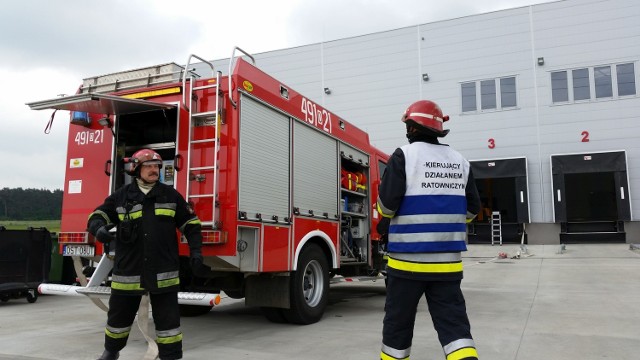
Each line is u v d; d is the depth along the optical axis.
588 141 20.20
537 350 4.70
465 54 22.16
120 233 3.68
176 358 3.76
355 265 7.92
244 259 5.03
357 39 23.89
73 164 5.67
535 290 9.30
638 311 6.86
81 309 7.88
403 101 22.97
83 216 5.49
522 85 21.23
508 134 21.25
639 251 16.81
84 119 5.62
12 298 9.16
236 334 5.54
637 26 19.97
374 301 8.56
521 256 16.89
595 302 7.69
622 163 19.58
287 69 25.03
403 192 2.98
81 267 5.38
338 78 24.09
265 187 5.38
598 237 19.95
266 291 5.88
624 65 20.05
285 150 5.85
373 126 23.34
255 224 5.14
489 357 4.44
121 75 5.60
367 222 8.21
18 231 8.60
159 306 3.75
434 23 22.70
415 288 2.95
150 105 5.05
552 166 20.33
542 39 21.12
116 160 5.46
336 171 7.14
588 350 4.70
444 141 22.14
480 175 21.27
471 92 21.97
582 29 20.62
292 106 6.06
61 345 5.06
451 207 3.02
